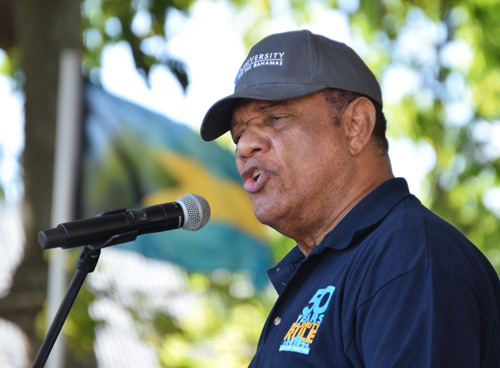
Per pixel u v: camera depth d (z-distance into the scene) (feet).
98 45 34.27
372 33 49.39
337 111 10.84
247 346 38.22
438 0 47.34
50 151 29.22
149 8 30.04
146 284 37.52
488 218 50.78
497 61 49.52
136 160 25.49
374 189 10.66
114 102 25.31
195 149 26.53
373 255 9.52
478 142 50.75
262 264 27.12
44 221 28.94
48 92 29.43
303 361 9.56
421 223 9.53
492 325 9.41
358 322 9.21
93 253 10.35
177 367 35.06
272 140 10.80
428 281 8.92
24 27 29.76
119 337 41.50
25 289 28.19
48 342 10.24
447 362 8.49
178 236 26.66
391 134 51.72
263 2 48.62
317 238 10.98
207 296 36.29
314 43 10.99
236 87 11.28
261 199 10.91
